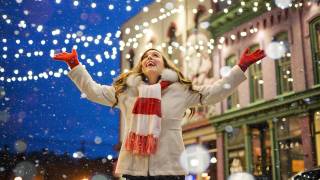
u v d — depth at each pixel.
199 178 18.00
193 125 19.48
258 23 17.23
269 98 16.14
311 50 14.98
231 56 18.36
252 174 16.31
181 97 3.77
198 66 19.86
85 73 3.83
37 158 27.14
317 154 14.16
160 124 3.59
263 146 16.39
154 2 23.52
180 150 3.63
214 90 3.82
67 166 28.28
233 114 17.39
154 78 3.83
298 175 7.61
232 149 17.45
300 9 15.64
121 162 3.60
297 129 14.94
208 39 19.58
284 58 16.08
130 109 3.75
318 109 14.40
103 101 3.87
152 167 3.52
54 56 3.78
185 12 21.16
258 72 17.03
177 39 21.55
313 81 14.70
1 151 24.91
